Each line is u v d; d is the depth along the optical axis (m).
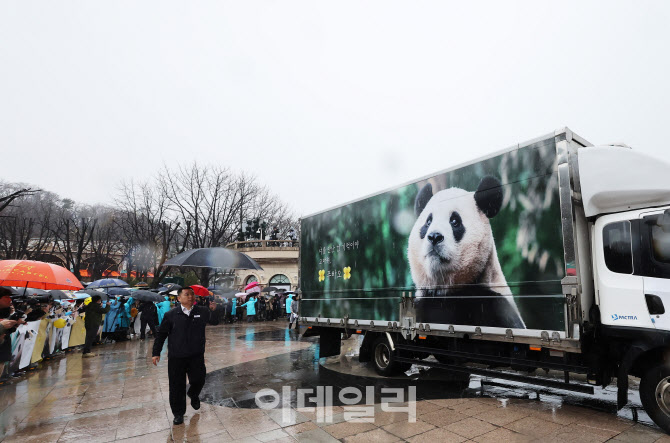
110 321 13.55
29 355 8.34
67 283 6.70
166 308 14.83
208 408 5.53
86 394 6.41
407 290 6.80
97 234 30.22
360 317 7.77
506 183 5.42
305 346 11.95
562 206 4.76
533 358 5.13
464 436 4.27
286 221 43.03
